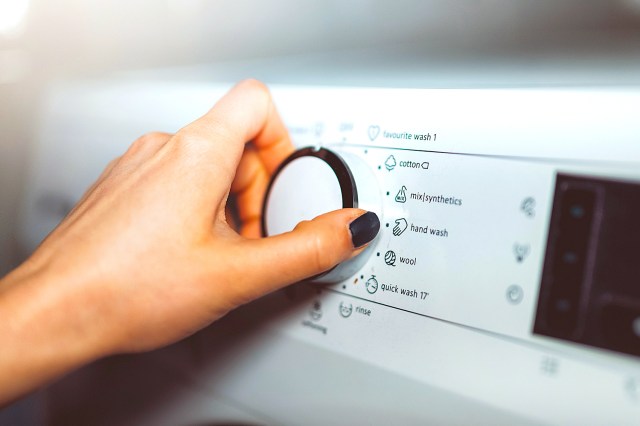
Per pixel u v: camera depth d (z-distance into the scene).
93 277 0.35
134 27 0.66
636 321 0.29
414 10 0.54
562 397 0.31
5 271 0.65
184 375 0.51
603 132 0.31
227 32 0.63
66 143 0.58
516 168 0.33
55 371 0.37
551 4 0.47
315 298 0.41
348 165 0.38
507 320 0.33
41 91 0.62
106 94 0.55
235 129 0.40
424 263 0.36
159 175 0.37
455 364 0.35
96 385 0.59
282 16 0.60
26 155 0.62
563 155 0.32
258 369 0.45
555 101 0.32
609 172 0.30
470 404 0.34
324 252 0.35
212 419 0.50
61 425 0.63
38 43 0.66
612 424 0.30
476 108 0.35
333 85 0.43
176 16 0.64
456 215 0.35
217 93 0.48
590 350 0.30
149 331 0.37
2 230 0.64
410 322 0.37
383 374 0.38
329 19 0.58
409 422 0.37
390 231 0.38
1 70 0.64
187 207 0.36
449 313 0.35
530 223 0.32
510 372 0.33
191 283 0.36
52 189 0.59
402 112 0.38
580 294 0.31
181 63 0.66
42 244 0.38
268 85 0.46
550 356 0.32
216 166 0.38
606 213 0.30
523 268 0.33
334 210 0.37
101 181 0.41
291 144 0.43
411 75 0.44
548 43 0.47
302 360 0.42
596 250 0.30
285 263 0.35
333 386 0.40
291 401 0.43
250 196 0.47
